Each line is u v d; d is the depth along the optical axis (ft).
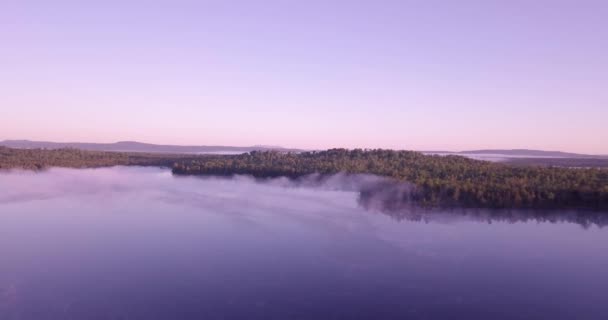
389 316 122.72
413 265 157.58
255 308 126.52
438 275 149.38
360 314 123.65
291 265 156.87
